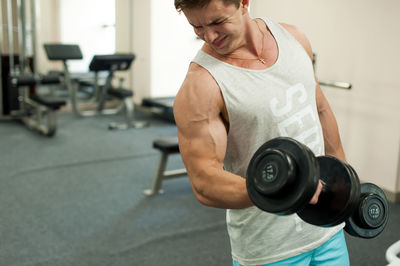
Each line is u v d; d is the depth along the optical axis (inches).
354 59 115.4
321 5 122.1
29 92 198.5
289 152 25.1
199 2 28.2
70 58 192.2
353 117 118.3
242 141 35.0
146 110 219.0
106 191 115.9
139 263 80.7
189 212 103.6
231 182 30.6
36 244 86.6
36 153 147.9
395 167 109.0
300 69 35.8
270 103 33.7
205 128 32.4
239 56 33.9
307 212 30.0
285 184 24.5
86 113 212.1
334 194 28.8
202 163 32.2
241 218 37.7
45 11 191.0
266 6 141.1
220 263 81.0
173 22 202.7
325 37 122.6
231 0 29.1
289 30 38.6
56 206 105.1
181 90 33.6
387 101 108.7
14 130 178.9
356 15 113.0
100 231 93.0
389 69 107.0
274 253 37.1
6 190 114.1
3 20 185.3
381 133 111.4
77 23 195.2
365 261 81.4
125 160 143.4
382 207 35.1
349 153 121.1
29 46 191.0
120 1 203.8
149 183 122.9
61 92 219.5
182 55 209.5
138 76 217.2
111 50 205.5
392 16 104.3
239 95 33.0
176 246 87.1
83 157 145.3
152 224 96.8
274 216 36.3
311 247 37.9
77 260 81.2
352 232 34.8
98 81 228.8
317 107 40.9
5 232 91.0
